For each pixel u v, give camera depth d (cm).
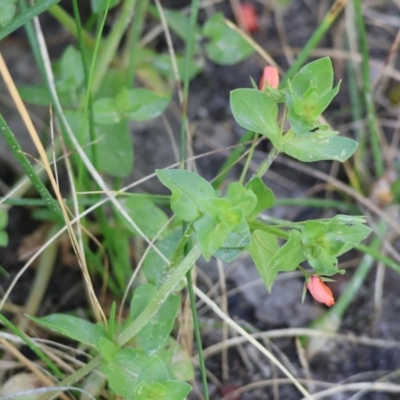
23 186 32
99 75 33
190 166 32
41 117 34
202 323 33
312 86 27
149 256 30
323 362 33
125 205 31
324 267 26
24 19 29
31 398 29
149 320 28
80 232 30
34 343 29
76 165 33
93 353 31
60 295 33
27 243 33
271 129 27
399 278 34
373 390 32
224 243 27
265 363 32
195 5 31
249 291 33
